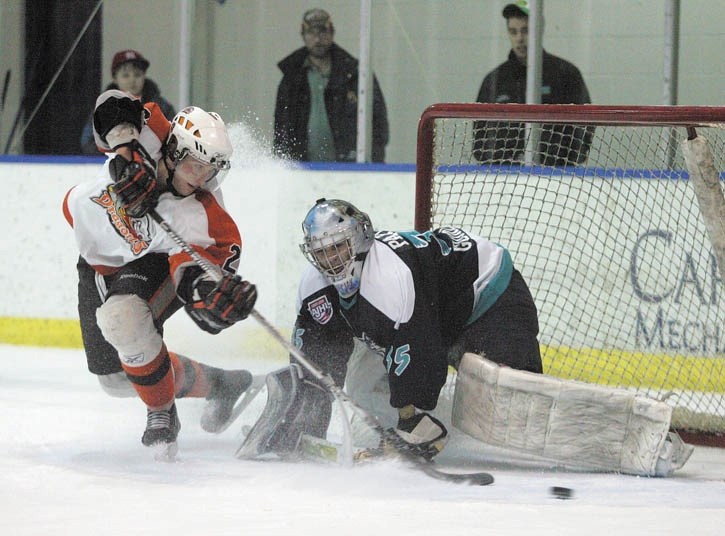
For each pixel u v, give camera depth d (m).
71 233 19.89
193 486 8.68
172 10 22.00
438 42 20.59
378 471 9.30
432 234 10.40
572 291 15.69
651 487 9.04
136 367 9.63
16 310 20.39
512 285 10.53
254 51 21.47
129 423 11.91
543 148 16.05
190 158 9.45
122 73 21.14
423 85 20.70
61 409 12.91
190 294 9.48
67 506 7.91
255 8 21.38
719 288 14.88
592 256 15.42
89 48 22.08
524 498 8.44
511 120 12.04
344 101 20.19
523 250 15.62
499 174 14.12
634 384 15.10
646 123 11.30
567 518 7.71
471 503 8.19
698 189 11.05
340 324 10.32
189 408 12.62
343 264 9.54
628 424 9.53
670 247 15.12
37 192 20.12
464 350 10.51
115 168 9.49
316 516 7.65
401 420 9.73
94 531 7.15
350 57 20.08
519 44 18.77
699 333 15.03
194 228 9.70
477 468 10.02
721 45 18.33
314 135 20.34
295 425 9.87
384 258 9.66
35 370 16.81
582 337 15.76
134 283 9.82
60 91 22.11
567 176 15.36
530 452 9.75
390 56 20.84
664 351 15.23
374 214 18.36
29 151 22.28
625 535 7.20
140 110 9.73
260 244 19.03
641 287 15.36
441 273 10.12
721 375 14.84
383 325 9.55
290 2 21.20
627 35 19.08
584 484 9.13
